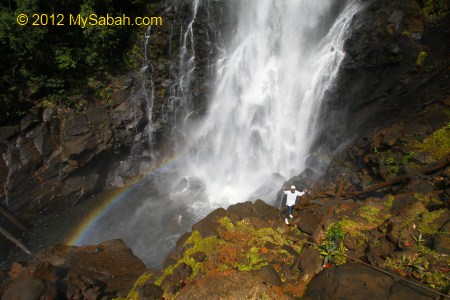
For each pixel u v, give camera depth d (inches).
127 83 839.1
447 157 445.1
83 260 522.3
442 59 647.1
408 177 454.9
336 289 299.0
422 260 308.2
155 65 863.7
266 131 879.1
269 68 869.8
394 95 667.4
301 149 828.0
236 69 896.3
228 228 463.8
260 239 431.2
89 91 804.6
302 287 339.0
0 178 706.8
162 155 914.7
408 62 676.7
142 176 890.7
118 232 708.0
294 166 825.5
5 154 716.0
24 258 641.6
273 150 870.4
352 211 426.0
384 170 507.2
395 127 570.3
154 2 852.0
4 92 697.0
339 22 777.6
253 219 479.8
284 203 577.9
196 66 882.8
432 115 565.3
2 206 705.6
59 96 764.6
